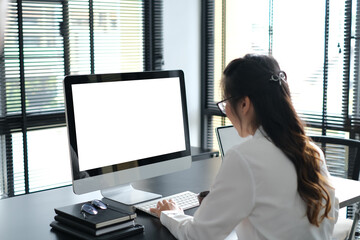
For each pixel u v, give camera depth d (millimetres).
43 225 1800
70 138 1875
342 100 3395
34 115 3510
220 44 4176
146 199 2047
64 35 3592
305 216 1435
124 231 1668
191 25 4207
